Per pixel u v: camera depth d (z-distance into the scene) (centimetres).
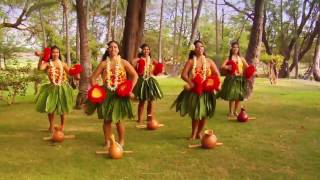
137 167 484
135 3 1075
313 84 1967
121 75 543
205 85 581
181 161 508
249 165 490
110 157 518
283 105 1007
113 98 541
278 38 3228
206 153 542
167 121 779
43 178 441
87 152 547
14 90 1110
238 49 810
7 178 440
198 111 589
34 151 552
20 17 1670
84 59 920
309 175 452
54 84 647
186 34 3938
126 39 1080
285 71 3181
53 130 661
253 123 755
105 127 566
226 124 744
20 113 895
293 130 688
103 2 2784
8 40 1845
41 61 646
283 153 539
